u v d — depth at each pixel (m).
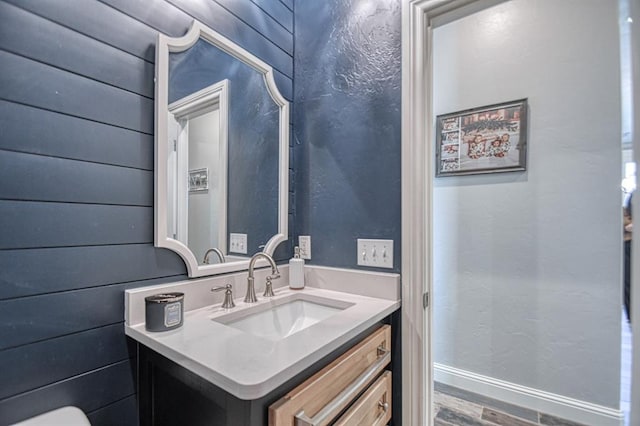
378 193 1.30
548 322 1.78
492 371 1.95
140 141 0.94
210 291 1.12
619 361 1.60
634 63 1.04
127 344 0.91
